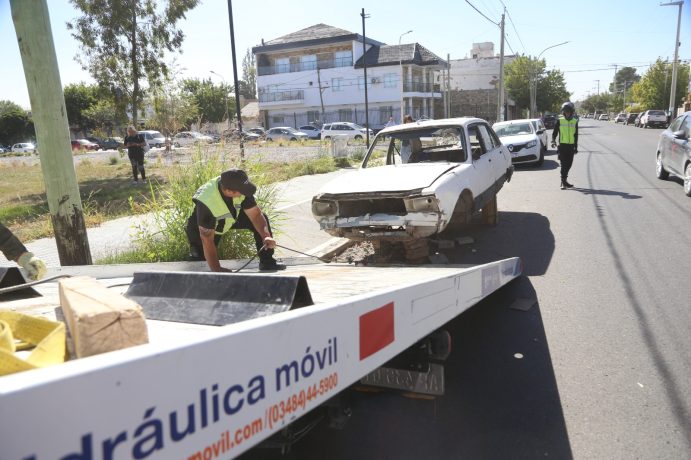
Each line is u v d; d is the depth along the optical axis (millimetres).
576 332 4434
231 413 1360
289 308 1813
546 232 8234
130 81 24172
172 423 1200
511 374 3746
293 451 2848
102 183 17359
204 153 7062
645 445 2848
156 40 23938
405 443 2928
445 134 7777
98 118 48844
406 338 2312
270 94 59500
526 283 5832
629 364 3807
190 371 1245
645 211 9227
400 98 54531
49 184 5352
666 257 6473
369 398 3404
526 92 73875
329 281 3039
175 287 2166
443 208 6055
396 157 8094
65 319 1639
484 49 83375
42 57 5109
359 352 1931
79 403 1009
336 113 57719
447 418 3184
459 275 3053
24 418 920
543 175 15070
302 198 11875
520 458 2770
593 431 2996
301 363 1617
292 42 57156
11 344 1285
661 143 12664
